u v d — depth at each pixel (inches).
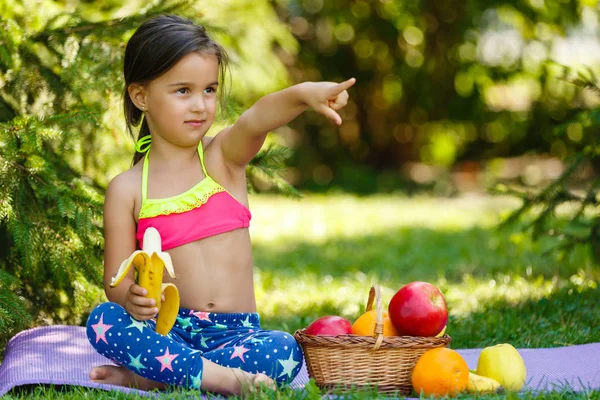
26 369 157.9
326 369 146.3
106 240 153.6
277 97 147.6
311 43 724.7
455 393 143.3
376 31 723.4
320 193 685.9
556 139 714.2
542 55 687.7
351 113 757.9
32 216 183.6
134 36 153.6
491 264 351.3
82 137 208.2
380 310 145.3
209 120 153.3
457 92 724.0
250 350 145.3
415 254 394.9
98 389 143.9
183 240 150.8
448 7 713.0
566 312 232.8
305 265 367.9
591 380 160.1
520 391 149.4
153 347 142.4
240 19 294.5
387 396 144.5
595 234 264.4
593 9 646.5
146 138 159.8
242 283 155.5
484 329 214.5
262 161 215.8
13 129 177.5
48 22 199.5
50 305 206.5
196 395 137.1
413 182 725.3
